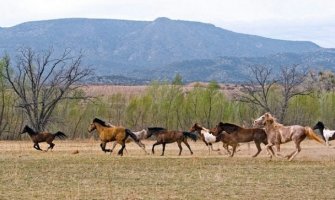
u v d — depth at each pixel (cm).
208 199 1897
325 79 9400
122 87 14212
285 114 7450
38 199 1864
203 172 2583
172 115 7231
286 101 7288
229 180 2338
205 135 3675
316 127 4291
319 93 8100
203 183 2253
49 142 3766
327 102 7512
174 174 2509
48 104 6253
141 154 3588
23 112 6538
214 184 2228
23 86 6144
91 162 2916
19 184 2183
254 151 3934
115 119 7112
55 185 2172
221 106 7319
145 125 7169
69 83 6334
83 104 7012
